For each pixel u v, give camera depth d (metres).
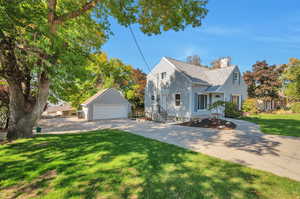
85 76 7.08
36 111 6.93
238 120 12.58
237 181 2.98
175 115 15.32
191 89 14.02
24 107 6.96
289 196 2.50
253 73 25.16
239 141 6.17
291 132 7.76
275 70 24.42
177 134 7.79
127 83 26.27
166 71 16.56
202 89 15.12
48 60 5.43
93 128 10.97
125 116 18.50
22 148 5.28
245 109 17.36
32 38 5.02
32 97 7.39
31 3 4.91
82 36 7.40
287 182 2.93
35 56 5.14
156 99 17.69
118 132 8.59
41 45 4.59
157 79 17.64
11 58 6.16
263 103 25.08
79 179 3.09
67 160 4.14
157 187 2.79
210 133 7.92
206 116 15.38
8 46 5.52
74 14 5.52
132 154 4.59
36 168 3.63
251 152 4.77
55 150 5.04
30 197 2.51
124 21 5.37
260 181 2.98
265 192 2.61
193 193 2.60
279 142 5.94
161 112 16.50
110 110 17.25
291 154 4.57
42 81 6.73
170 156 4.41
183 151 4.89
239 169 3.52
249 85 25.50
